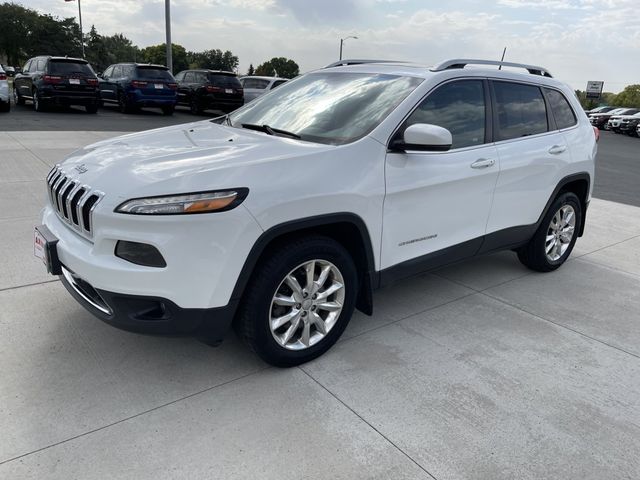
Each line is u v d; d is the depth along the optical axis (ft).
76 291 9.51
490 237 13.24
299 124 11.35
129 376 9.44
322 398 9.08
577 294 14.32
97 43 290.35
